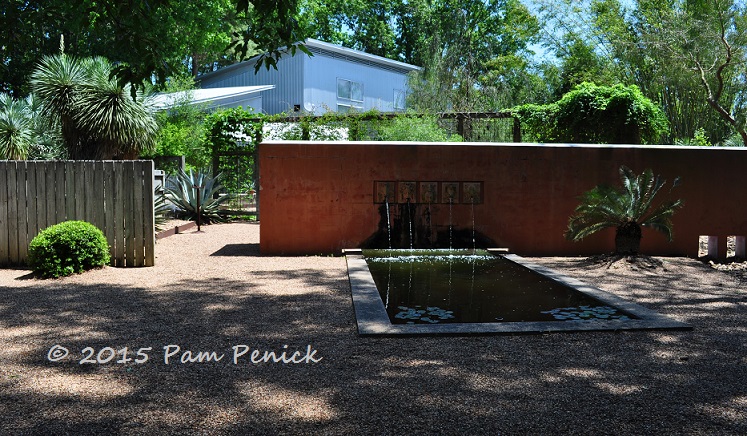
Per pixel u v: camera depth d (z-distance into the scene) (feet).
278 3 18.60
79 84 40.27
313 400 10.00
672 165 28.89
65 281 20.93
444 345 13.24
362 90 81.61
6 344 13.33
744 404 9.91
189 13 80.43
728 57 42.42
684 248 29.09
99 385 10.73
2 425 9.04
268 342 13.48
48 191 24.03
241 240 32.68
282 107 75.66
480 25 114.52
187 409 9.62
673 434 8.77
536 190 29.09
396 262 25.21
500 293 18.74
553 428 8.94
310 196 28.71
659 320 15.15
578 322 14.90
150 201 24.04
